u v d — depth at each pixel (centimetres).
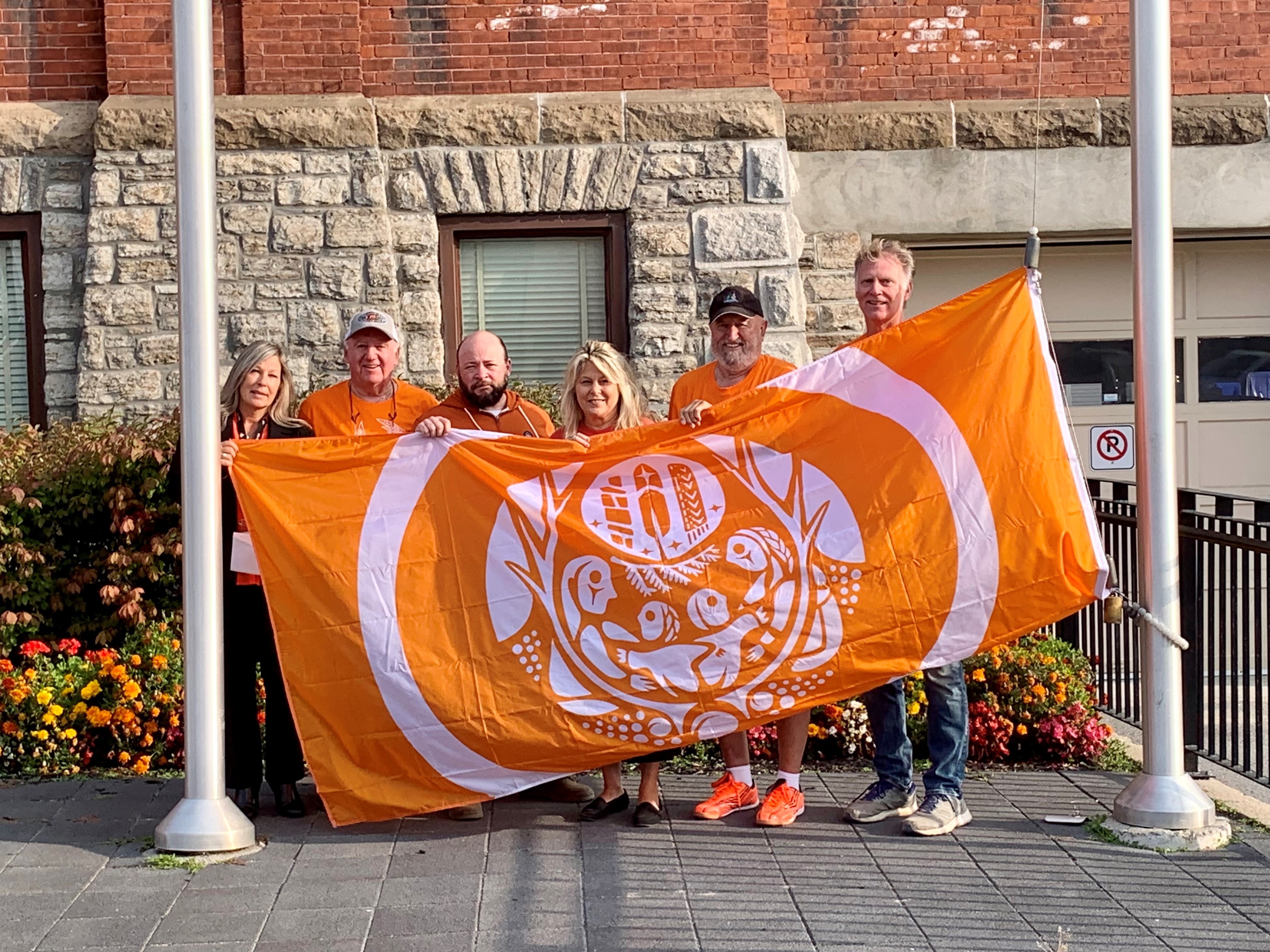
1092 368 995
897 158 947
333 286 890
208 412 501
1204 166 952
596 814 540
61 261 902
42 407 912
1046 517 520
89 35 913
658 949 406
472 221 913
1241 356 997
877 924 425
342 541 530
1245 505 1000
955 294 993
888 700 537
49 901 450
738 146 905
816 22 951
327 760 521
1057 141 945
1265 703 731
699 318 901
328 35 902
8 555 686
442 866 483
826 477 531
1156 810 506
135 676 651
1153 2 514
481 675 522
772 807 531
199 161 500
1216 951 404
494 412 590
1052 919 429
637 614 525
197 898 452
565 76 916
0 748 621
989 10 952
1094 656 730
